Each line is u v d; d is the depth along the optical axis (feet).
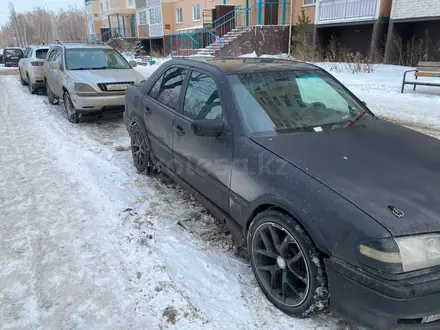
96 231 11.41
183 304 8.27
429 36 47.06
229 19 69.72
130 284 8.96
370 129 10.00
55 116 28.53
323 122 10.09
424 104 28.27
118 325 7.72
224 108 9.84
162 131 12.98
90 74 25.16
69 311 8.13
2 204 13.28
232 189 9.21
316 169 7.63
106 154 19.03
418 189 7.03
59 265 9.72
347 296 6.50
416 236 6.08
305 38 59.77
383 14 50.47
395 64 49.83
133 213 12.53
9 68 90.53
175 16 100.17
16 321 7.87
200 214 12.49
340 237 6.50
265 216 8.00
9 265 9.75
